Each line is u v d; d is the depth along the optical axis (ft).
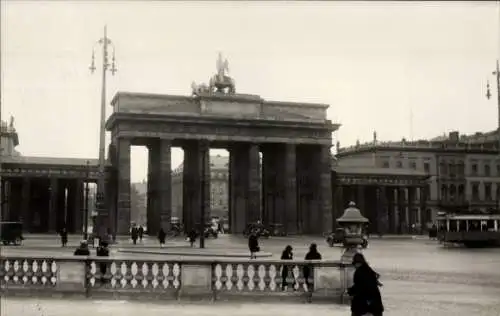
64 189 366.22
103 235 168.35
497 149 444.96
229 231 391.04
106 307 65.46
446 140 448.65
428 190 433.07
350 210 73.00
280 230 368.07
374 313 48.62
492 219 228.22
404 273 113.29
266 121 369.50
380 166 436.35
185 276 70.95
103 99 171.22
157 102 359.25
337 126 384.68
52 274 73.20
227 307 66.39
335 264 71.05
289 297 70.64
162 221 346.74
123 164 345.92
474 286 91.04
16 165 330.34
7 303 67.67
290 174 374.02
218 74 378.32
